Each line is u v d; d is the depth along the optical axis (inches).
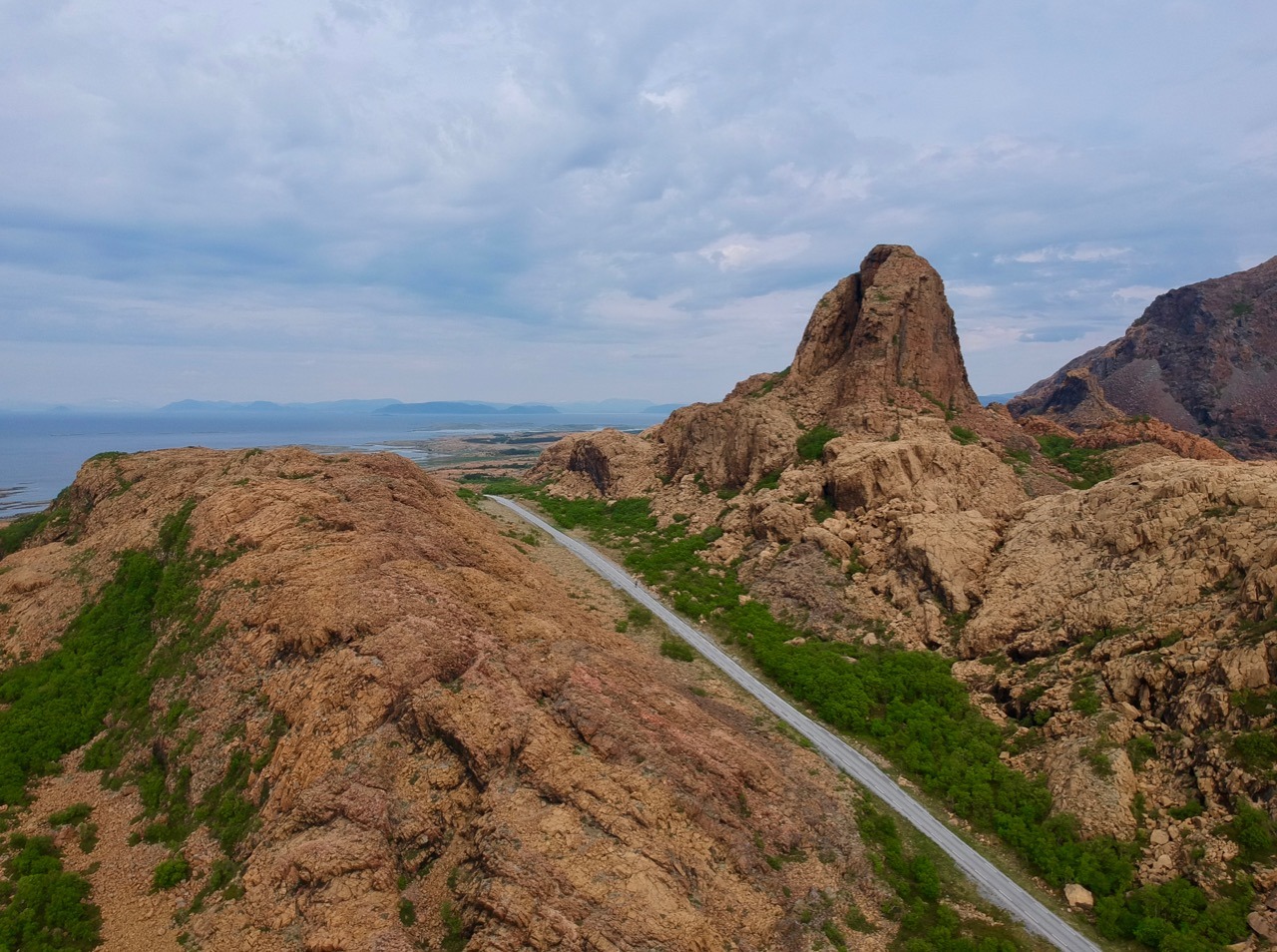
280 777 1096.8
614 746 1146.0
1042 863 1191.6
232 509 1690.5
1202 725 1278.3
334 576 1408.7
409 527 1766.7
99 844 1109.7
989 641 1747.0
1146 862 1149.1
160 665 1402.6
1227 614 1413.6
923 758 1460.4
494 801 1034.7
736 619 2047.2
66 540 2001.7
